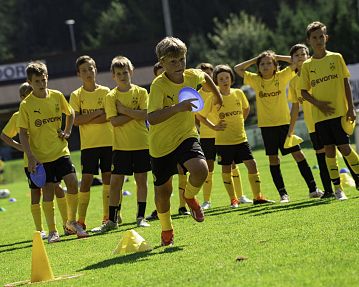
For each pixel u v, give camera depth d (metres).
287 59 24.45
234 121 24.88
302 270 12.39
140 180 22.41
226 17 147.88
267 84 24.56
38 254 14.84
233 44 118.06
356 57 93.94
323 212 19.19
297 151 24.34
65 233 22.69
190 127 16.31
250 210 22.70
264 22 145.75
